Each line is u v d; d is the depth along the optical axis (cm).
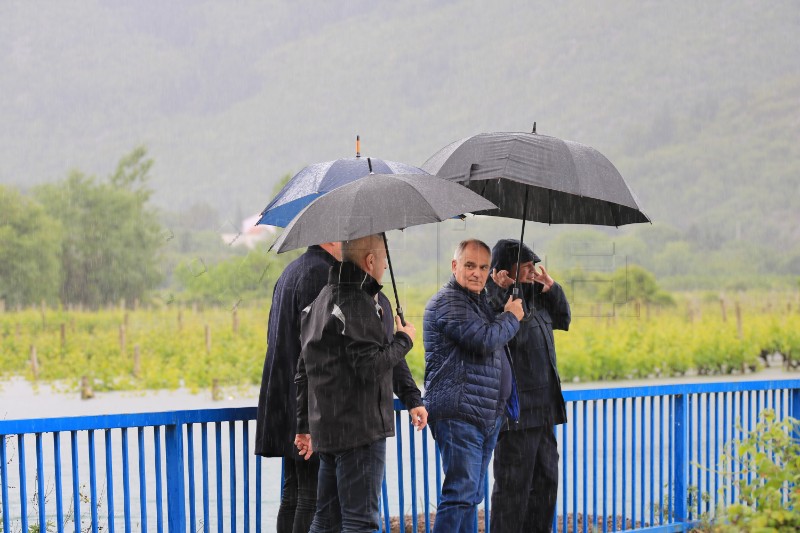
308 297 886
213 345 5741
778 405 1230
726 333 5712
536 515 1050
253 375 4606
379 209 816
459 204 849
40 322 8050
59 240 12694
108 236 13025
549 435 1052
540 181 933
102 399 4034
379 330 823
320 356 823
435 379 941
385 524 1031
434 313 941
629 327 5884
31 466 2048
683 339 5594
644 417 1138
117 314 8306
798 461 909
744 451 927
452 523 917
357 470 825
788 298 11194
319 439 823
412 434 1018
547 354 1030
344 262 828
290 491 940
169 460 895
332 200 833
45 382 4859
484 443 952
